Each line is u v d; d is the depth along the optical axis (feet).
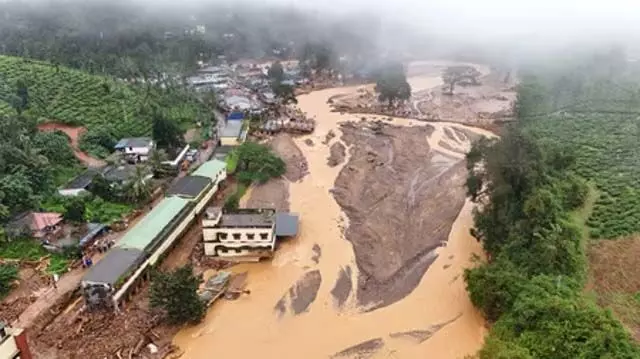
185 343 204.44
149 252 232.12
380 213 300.81
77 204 260.42
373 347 203.62
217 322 216.33
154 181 309.01
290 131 436.35
